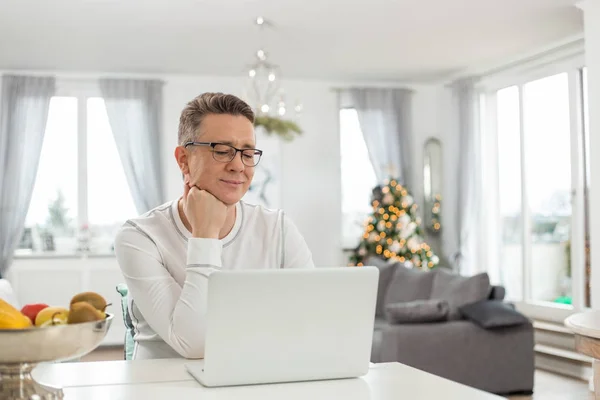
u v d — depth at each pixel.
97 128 7.98
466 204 7.90
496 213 7.93
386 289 6.72
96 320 1.36
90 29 6.18
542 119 7.18
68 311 1.37
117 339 7.79
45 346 1.29
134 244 1.93
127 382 1.60
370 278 1.62
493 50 7.14
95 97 7.98
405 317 5.39
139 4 5.48
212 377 1.54
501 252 7.85
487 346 5.37
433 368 5.25
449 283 5.92
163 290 1.89
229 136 1.87
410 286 6.34
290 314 1.57
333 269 1.59
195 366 1.71
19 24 6.00
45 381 1.61
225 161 1.87
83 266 7.81
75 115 7.94
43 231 7.86
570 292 6.77
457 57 7.44
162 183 7.90
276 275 1.54
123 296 2.83
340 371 1.64
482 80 7.98
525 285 7.39
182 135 1.95
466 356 5.32
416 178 8.77
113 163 8.01
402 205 8.12
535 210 7.29
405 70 8.03
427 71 8.11
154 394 1.49
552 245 7.03
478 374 5.34
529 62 7.25
